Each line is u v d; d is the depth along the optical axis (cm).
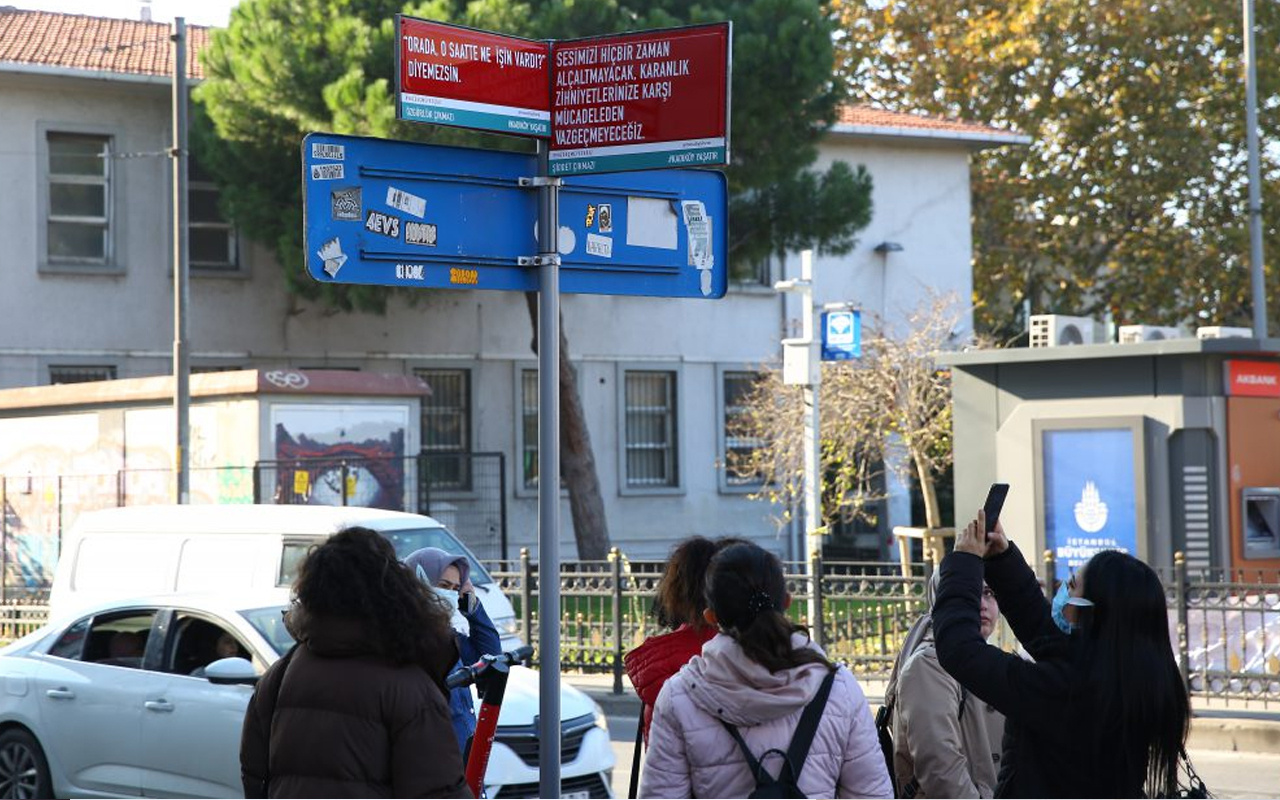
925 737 459
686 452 3052
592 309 2978
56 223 2606
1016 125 3684
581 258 484
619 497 2981
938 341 2431
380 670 389
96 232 2638
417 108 449
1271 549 1477
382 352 2814
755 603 395
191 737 861
